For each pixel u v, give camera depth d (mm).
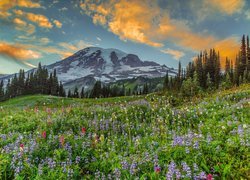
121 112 19562
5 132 14086
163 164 8805
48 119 15828
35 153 9727
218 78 90062
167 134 13430
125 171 8414
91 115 18375
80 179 8328
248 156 8852
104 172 8797
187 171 7707
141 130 15023
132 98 58125
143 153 9805
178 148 9773
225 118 16156
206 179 7457
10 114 20078
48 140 11250
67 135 12102
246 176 7746
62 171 8320
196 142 9758
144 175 8070
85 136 12953
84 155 9945
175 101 32531
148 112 19484
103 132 14297
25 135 12297
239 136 10570
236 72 86312
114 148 11047
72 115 17859
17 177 7598
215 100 27125
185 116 18141
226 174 7969
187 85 63406
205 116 18359
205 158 9031
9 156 9094
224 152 9391
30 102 57312
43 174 7992
